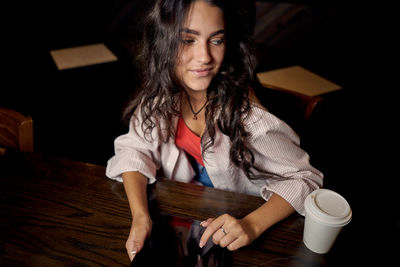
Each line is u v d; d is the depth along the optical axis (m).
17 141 1.06
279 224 0.84
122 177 0.97
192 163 1.18
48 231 0.78
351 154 2.06
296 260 0.74
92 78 1.81
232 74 0.93
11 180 0.92
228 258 0.74
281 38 2.82
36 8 2.84
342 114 1.96
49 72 1.86
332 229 0.69
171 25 0.79
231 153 0.98
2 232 0.76
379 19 2.61
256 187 1.14
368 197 1.82
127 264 0.71
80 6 2.98
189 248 0.74
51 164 0.99
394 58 2.37
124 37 2.40
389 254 0.77
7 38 2.29
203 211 0.86
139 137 1.06
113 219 0.82
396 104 1.91
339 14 2.73
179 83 0.96
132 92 1.78
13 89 1.69
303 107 1.25
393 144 2.10
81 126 2.14
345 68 2.18
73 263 0.70
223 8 0.75
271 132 0.95
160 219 0.80
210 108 0.96
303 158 1.01
